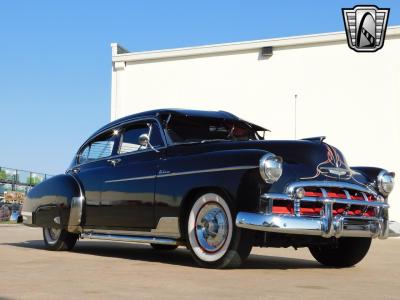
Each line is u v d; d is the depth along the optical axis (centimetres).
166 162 496
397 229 499
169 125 525
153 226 497
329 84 1622
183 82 1817
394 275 457
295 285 368
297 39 1662
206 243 452
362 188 469
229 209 434
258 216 416
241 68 1738
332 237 484
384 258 664
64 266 453
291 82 1669
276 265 510
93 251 631
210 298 306
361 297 326
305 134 1645
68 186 593
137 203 514
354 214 461
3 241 779
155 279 379
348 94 1599
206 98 1781
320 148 470
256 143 479
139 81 1881
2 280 366
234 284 362
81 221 580
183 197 468
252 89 1719
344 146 1595
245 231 430
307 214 436
